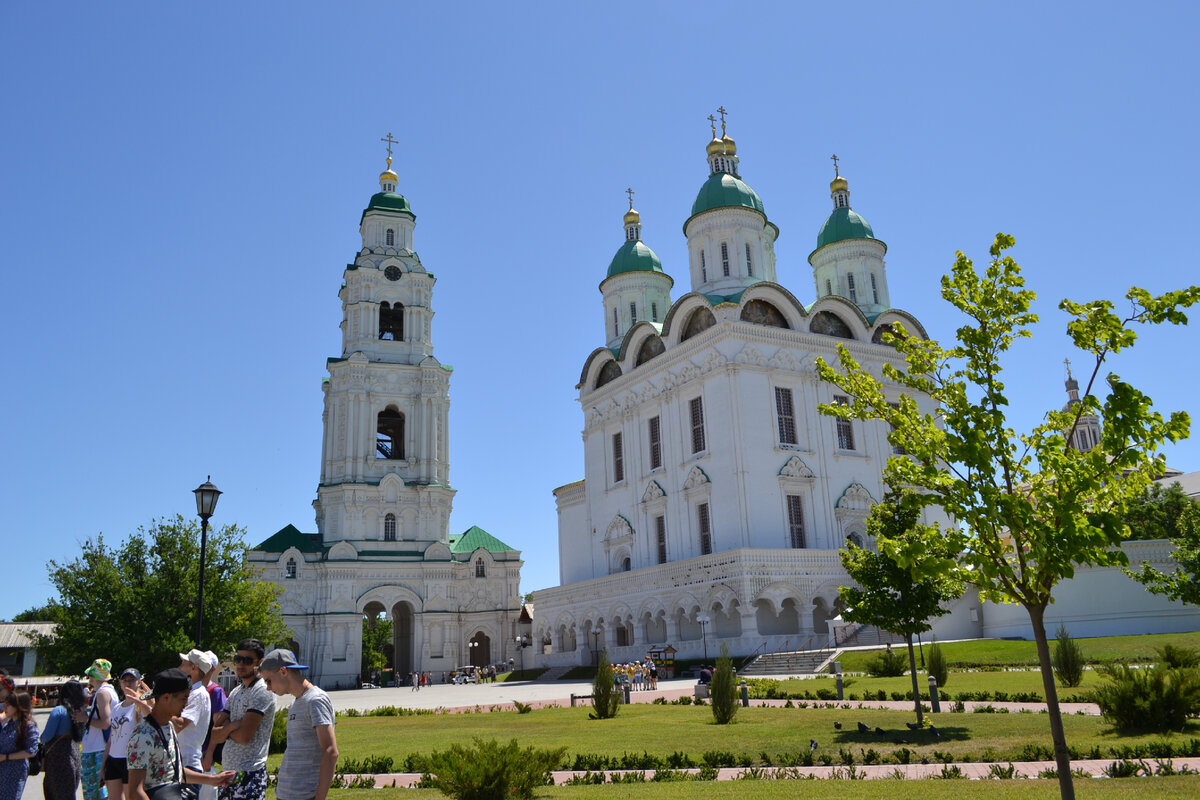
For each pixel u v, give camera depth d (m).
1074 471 11.46
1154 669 22.50
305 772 9.23
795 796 15.13
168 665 43.03
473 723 32.78
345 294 93.69
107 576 44.66
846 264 76.00
